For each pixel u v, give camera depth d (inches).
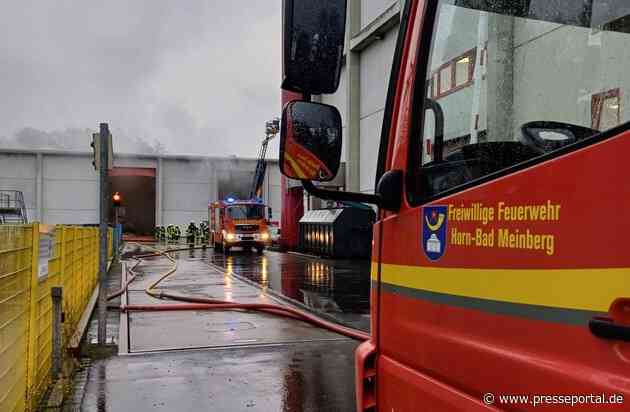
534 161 58.9
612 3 58.8
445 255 70.4
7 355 149.5
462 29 76.3
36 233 186.5
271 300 450.9
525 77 67.6
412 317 77.2
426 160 77.9
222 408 197.5
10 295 153.5
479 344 63.6
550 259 55.2
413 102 82.4
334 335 313.1
